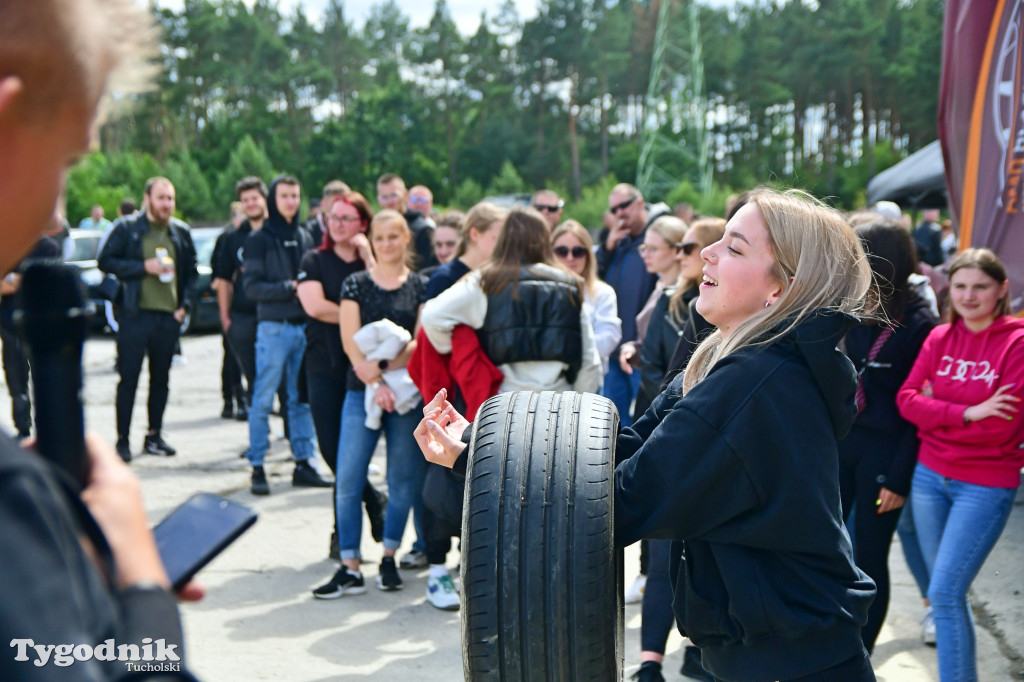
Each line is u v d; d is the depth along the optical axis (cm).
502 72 9088
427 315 379
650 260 478
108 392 976
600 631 176
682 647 388
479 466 189
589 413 198
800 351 189
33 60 73
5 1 72
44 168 76
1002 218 421
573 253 466
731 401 185
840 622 192
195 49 8969
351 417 446
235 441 756
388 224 450
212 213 6731
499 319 375
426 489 394
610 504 183
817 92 8381
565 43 8456
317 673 359
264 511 568
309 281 478
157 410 703
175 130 8731
